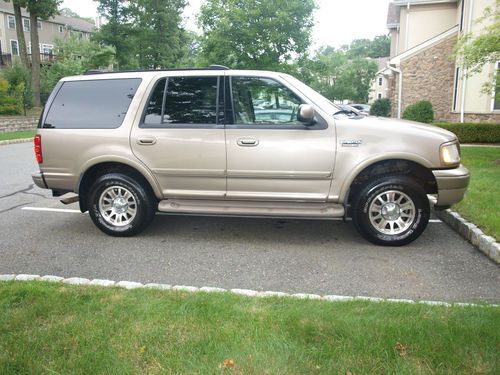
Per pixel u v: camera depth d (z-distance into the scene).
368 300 3.43
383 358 2.63
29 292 3.58
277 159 4.94
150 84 5.27
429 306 3.31
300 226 5.95
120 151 5.21
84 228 5.92
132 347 2.78
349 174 4.85
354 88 70.38
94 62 35.06
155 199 5.49
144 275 4.32
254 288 4.00
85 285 3.80
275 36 22.77
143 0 40.47
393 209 5.00
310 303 3.38
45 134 5.41
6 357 2.68
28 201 7.52
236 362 2.62
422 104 18.66
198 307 3.29
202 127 5.08
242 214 5.12
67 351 2.75
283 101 5.02
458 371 2.52
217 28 23.72
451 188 4.88
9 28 43.03
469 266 4.46
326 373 2.52
